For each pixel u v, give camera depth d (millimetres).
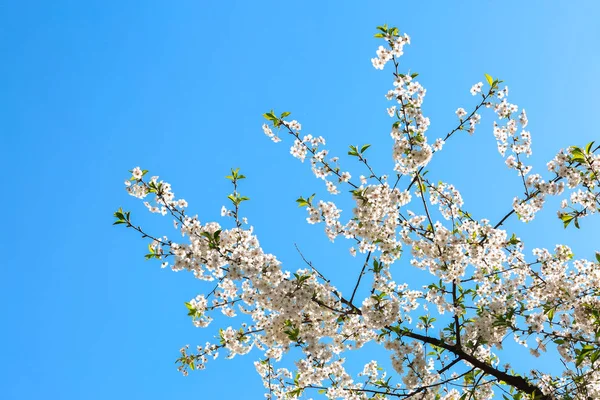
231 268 7805
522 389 7922
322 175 8750
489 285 9172
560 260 9242
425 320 8609
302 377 8383
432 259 8852
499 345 8227
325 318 8398
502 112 8891
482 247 8906
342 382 8375
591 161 8180
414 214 8969
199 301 8773
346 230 8641
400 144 8289
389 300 7914
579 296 8680
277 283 7902
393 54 8117
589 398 7891
